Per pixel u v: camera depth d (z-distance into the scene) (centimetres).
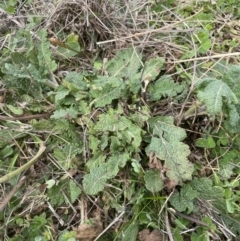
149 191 32
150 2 46
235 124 32
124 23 42
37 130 35
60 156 33
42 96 36
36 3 45
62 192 33
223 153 34
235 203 32
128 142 32
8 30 43
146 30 41
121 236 30
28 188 33
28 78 35
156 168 31
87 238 30
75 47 39
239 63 39
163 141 32
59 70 39
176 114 35
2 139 35
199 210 32
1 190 33
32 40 38
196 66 38
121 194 32
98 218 31
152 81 36
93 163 32
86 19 40
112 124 33
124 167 32
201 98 31
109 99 34
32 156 35
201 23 43
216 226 32
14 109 35
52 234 32
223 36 43
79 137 34
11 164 34
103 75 37
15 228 32
